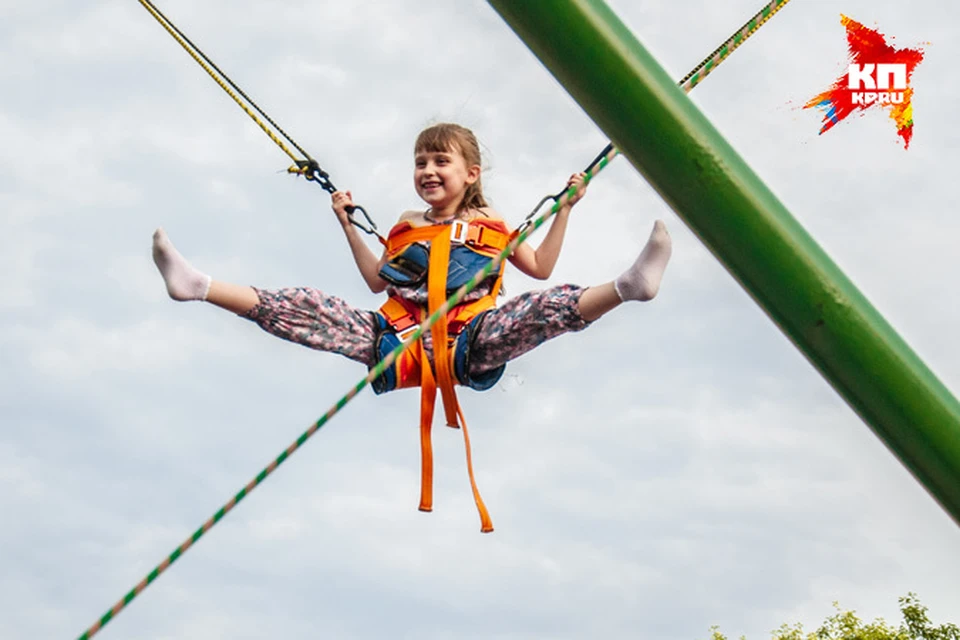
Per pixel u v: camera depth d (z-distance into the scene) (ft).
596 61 11.43
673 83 11.55
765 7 14.10
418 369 20.89
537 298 20.21
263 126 22.26
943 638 67.05
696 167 11.55
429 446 20.38
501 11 11.50
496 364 20.68
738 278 11.98
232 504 13.92
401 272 21.33
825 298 11.70
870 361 11.78
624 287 19.58
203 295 20.15
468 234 21.34
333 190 22.22
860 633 68.18
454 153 22.25
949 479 12.07
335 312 20.94
